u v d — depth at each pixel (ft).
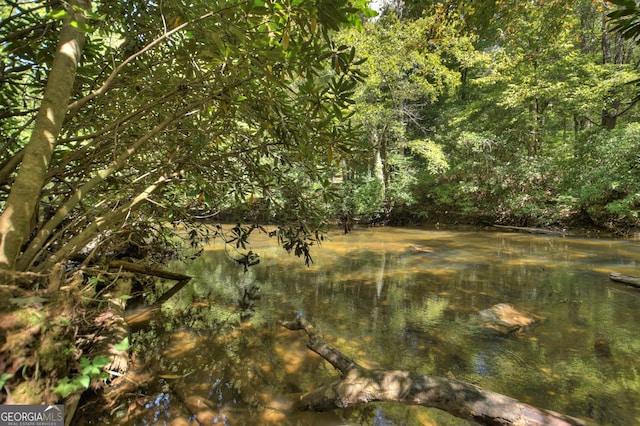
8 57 6.21
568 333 9.67
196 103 6.34
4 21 5.76
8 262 4.18
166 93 6.72
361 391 6.05
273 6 4.35
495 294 13.48
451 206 45.32
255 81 6.72
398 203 45.24
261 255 21.52
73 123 7.24
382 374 6.38
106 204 8.43
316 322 10.39
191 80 6.09
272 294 13.28
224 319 10.50
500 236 32.68
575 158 36.09
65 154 7.16
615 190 31.42
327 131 6.96
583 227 34.35
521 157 39.42
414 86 36.37
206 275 16.22
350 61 5.57
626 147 29.60
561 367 7.75
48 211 7.31
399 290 14.01
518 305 12.17
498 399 5.65
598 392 6.76
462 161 43.04
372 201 41.63
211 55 5.00
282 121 6.27
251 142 9.11
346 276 16.29
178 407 5.98
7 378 3.52
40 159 4.52
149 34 6.55
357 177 43.47
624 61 38.60
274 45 5.10
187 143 7.70
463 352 8.45
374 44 31.65
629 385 7.00
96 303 7.72
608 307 11.93
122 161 5.86
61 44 4.91
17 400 3.63
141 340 8.82
